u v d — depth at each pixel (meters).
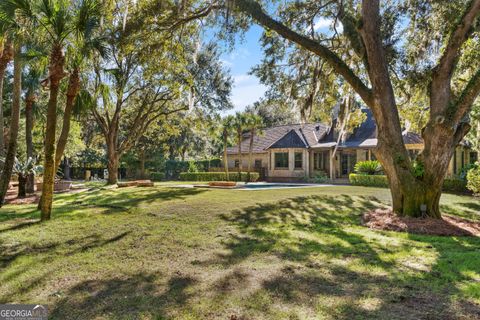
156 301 3.13
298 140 25.69
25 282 3.70
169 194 13.65
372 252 4.89
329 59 8.47
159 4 8.83
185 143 40.16
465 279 3.68
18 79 10.07
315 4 10.23
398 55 9.41
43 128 19.77
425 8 8.80
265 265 4.27
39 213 8.64
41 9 6.91
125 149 21.81
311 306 2.96
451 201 11.33
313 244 5.41
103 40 8.06
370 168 19.77
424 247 5.21
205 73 20.52
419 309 2.89
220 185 18.97
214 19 9.26
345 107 11.87
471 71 10.05
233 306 2.99
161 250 5.06
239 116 25.47
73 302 3.14
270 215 8.37
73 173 35.53
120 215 8.30
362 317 2.74
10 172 10.13
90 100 9.50
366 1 7.78
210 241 5.63
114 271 4.07
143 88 19.80
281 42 11.12
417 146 20.02
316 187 17.75
